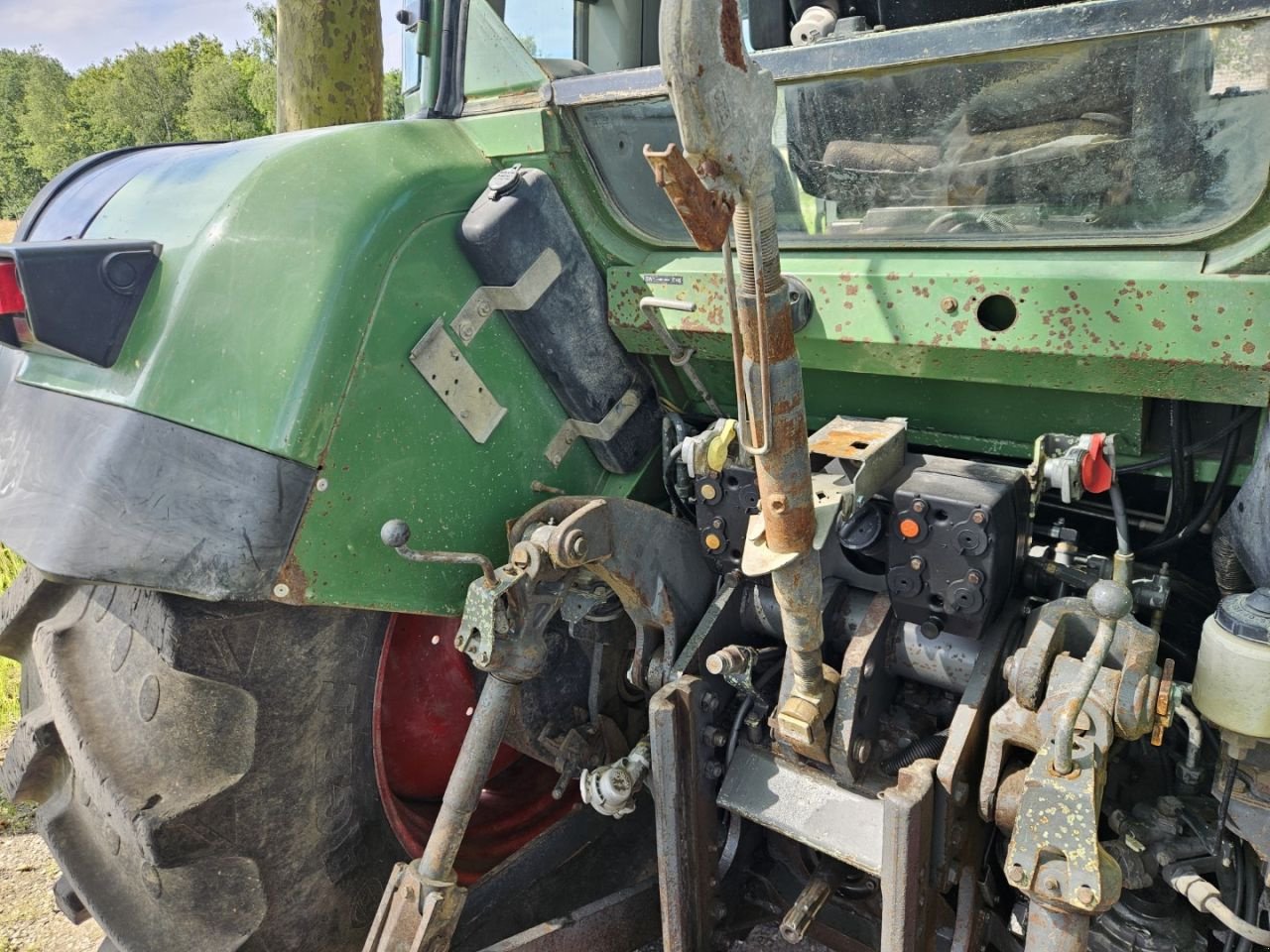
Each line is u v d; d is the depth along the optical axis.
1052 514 1.90
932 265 1.47
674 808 1.68
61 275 1.41
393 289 1.53
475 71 1.84
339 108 3.66
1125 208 1.35
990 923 1.72
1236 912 1.47
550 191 1.70
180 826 1.50
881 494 1.52
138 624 1.57
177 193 1.63
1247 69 1.18
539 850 1.96
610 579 1.72
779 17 1.98
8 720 3.13
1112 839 1.57
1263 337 1.23
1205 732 1.54
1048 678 1.43
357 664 1.69
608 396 1.83
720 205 1.03
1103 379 1.40
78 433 1.48
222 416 1.42
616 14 2.21
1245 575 1.51
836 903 1.84
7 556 3.90
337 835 1.71
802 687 1.53
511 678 1.60
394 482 1.55
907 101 1.46
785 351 1.18
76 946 2.24
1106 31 1.23
